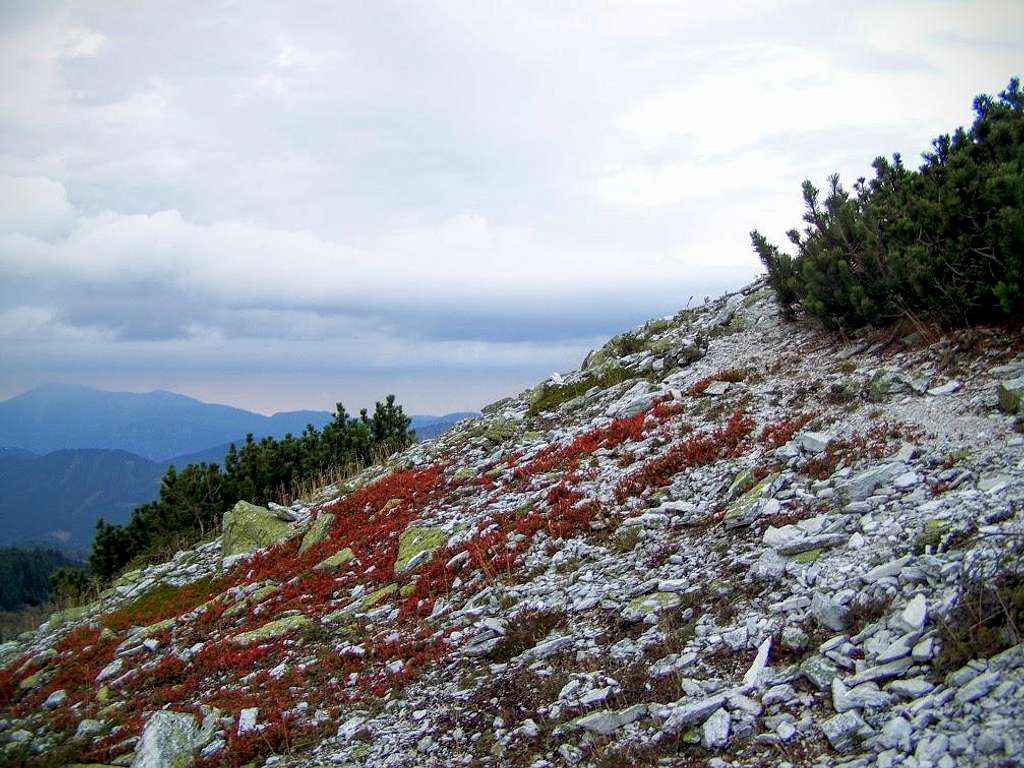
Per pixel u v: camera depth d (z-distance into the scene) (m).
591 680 9.15
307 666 13.02
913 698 6.52
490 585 13.86
